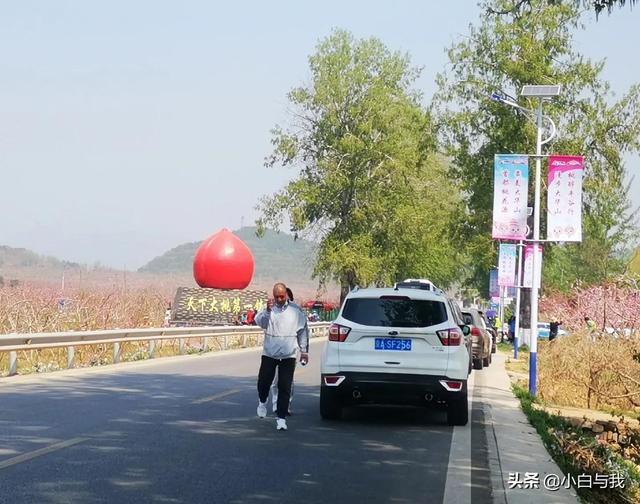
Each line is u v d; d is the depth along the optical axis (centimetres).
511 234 2103
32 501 827
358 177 6619
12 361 2075
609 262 7062
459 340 1405
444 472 1042
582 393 2233
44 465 999
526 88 2453
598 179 4959
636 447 1748
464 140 5166
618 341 2278
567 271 7312
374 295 1424
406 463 1094
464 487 959
